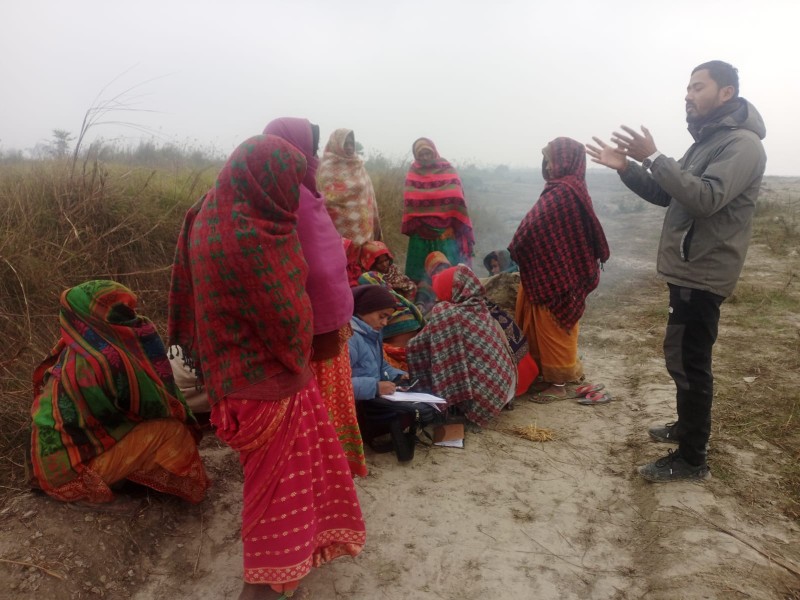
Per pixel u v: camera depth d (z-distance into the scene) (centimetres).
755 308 652
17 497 294
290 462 237
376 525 314
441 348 418
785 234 1027
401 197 993
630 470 362
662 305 703
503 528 311
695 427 327
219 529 307
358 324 396
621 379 504
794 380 457
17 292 441
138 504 304
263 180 216
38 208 515
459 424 404
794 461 349
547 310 458
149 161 937
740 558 271
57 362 294
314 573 279
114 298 289
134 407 287
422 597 266
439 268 602
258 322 223
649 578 270
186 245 248
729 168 300
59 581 252
